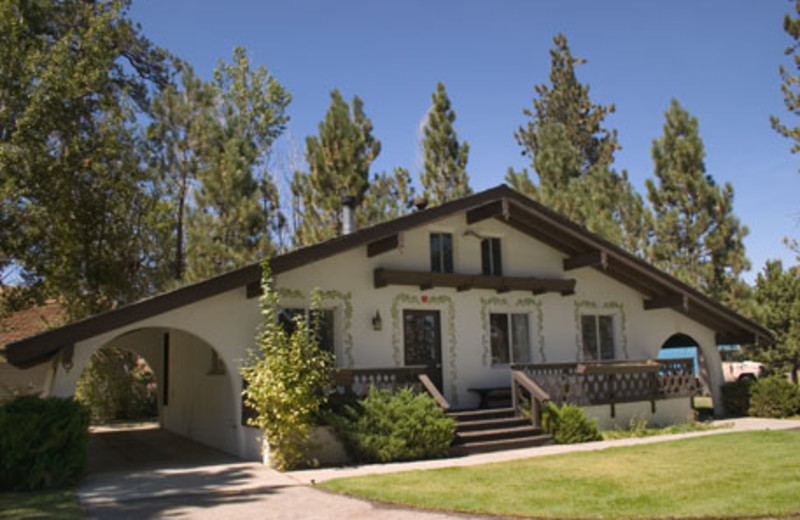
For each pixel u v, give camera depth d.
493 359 15.57
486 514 6.92
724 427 15.05
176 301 10.84
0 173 15.06
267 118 32.84
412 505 7.39
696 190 23.38
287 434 10.47
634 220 26.75
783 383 17.34
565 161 27.67
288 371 10.59
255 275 11.50
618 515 6.68
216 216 21.31
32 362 10.77
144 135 22.31
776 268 26.62
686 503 7.10
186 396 16.45
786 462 9.55
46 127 15.77
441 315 14.88
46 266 17.36
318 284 13.25
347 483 8.77
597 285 17.47
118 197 18.41
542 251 16.73
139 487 8.95
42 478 8.79
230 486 8.95
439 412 11.59
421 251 14.86
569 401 14.30
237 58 32.69
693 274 23.05
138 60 25.44
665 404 16.11
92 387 21.62
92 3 20.44
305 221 21.17
